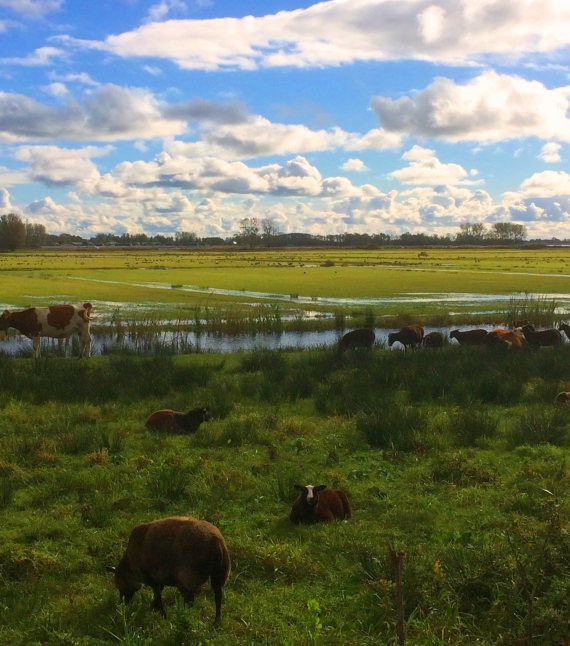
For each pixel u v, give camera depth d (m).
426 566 6.12
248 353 21.94
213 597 5.91
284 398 14.75
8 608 5.77
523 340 22.56
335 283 57.09
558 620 4.85
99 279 61.19
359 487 8.95
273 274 69.00
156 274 68.88
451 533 7.31
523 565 5.71
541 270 76.81
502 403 14.17
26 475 9.20
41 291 47.69
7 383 15.58
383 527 7.61
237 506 8.30
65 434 10.98
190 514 7.81
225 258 120.81
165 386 15.44
